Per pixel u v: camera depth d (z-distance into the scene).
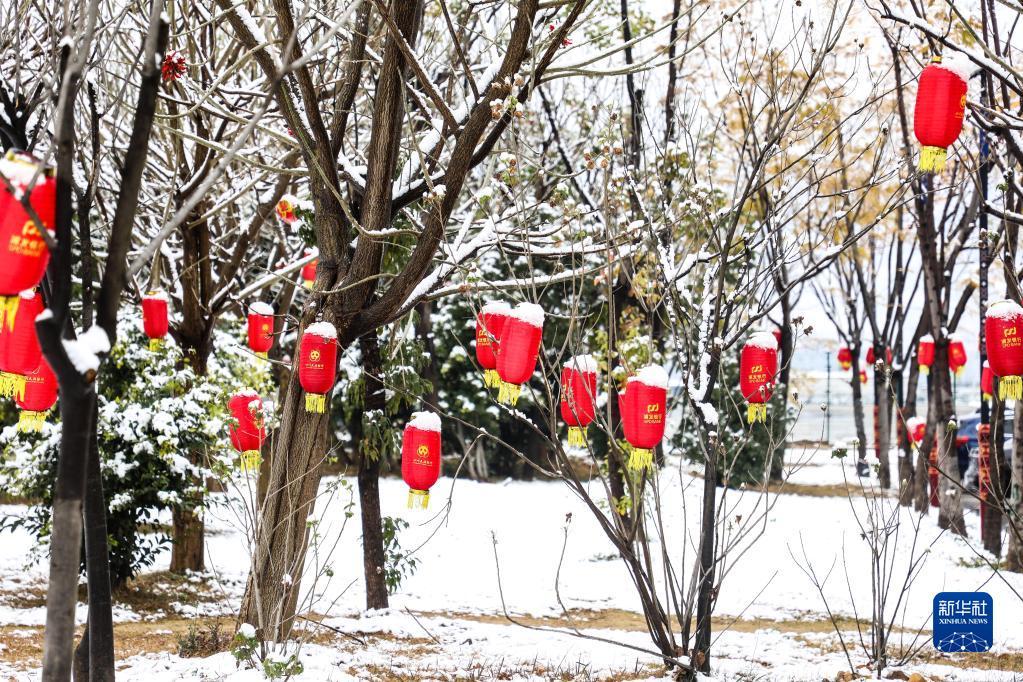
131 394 12.17
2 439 12.00
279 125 12.55
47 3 6.16
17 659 8.52
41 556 12.25
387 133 7.95
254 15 10.24
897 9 9.40
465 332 24.95
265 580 8.23
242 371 17.36
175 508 12.90
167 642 9.49
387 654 9.27
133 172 3.87
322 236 8.35
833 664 8.66
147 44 3.86
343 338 8.16
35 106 5.07
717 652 9.52
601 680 8.04
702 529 7.38
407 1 7.74
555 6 7.24
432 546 17.61
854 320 23.02
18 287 3.54
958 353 15.38
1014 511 7.93
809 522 17.67
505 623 12.08
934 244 15.93
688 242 8.93
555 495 22.52
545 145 13.94
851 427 36.03
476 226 12.35
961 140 8.16
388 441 11.88
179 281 14.04
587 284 16.08
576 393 6.77
